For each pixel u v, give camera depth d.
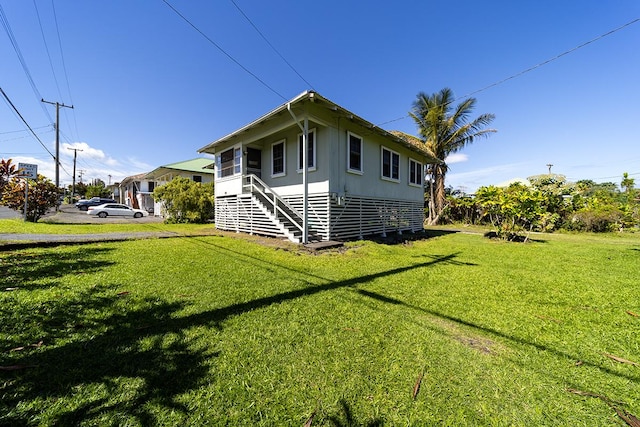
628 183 16.12
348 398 1.48
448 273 4.38
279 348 1.97
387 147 10.17
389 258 5.62
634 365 1.83
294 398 1.47
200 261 4.78
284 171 9.07
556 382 1.64
